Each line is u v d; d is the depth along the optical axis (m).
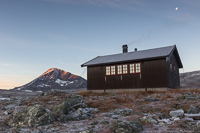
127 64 22.88
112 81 23.64
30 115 9.20
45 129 8.12
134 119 8.84
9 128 8.71
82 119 9.92
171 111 9.70
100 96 19.14
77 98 13.67
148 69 21.45
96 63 24.53
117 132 7.02
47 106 14.63
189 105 10.85
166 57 20.78
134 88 22.06
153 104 12.39
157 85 20.69
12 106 15.55
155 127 7.66
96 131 7.25
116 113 10.47
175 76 25.47
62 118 9.82
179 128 7.27
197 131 6.78
